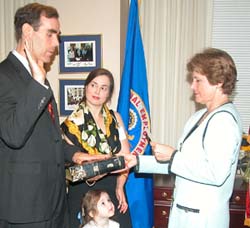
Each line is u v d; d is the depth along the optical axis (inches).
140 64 90.7
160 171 63.7
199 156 51.8
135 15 91.0
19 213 46.9
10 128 42.1
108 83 74.4
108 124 75.2
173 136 110.3
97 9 94.2
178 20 107.7
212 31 113.3
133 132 89.0
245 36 113.2
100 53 94.4
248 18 112.5
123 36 99.9
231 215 90.5
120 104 87.9
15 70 47.4
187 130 57.9
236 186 92.3
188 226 53.6
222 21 113.5
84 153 68.6
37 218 47.8
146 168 64.1
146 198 88.7
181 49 108.0
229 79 52.4
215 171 48.8
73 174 62.1
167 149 55.2
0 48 105.3
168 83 109.3
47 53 50.9
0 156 47.7
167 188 95.2
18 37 50.2
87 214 71.4
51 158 49.7
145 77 91.3
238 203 90.4
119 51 94.1
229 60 52.6
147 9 108.8
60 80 96.5
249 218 84.4
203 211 52.6
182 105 109.3
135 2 90.9
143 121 89.7
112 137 74.6
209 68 51.8
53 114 52.0
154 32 108.9
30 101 41.8
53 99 52.6
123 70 89.9
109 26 94.1
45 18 49.0
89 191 71.8
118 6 93.6
